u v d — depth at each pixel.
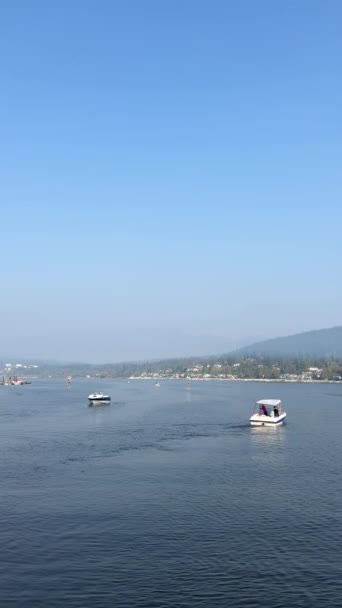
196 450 110.56
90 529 61.25
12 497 73.56
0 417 175.38
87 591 47.22
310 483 82.00
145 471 89.75
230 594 46.56
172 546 56.38
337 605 44.88
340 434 135.88
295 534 59.72
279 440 124.81
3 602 45.56
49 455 103.81
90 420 166.12
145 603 45.25
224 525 62.53
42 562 52.78
